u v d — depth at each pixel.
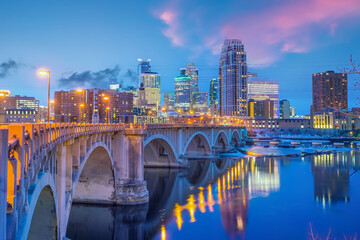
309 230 44.53
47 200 26.05
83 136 36.59
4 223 9.26
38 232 26.94
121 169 54.94
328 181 79.31
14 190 11.11
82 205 54.28
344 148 181.88
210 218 49.72
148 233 43.78
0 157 9.02
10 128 12.12
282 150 167.50
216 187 72.88
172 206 56.59
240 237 42.25
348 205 56.78
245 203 58.50
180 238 41.88
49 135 21.14
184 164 99.62
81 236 43.28
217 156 135.75
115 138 55.19
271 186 73.62
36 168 16.64
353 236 42.16
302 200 60.31
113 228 45.50
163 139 84.75
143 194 54.78
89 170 54.41
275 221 48.31
